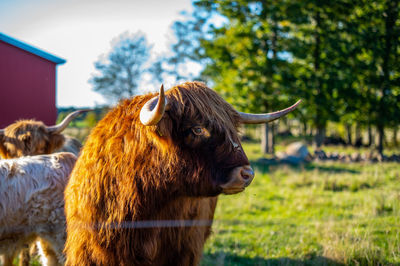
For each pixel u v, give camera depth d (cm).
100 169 222
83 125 700
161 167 212
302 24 1819
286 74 1791
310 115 1867
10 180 271
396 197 578
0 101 586
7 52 596
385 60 1317
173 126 208
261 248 417
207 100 214
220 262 370
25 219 276
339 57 1719
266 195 735
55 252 288
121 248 217
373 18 1363
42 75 674
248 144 2350
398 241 371
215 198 332
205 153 205
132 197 215
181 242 241
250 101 1828
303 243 410
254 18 1891
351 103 1697
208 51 1833
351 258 345
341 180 805
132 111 230
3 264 337
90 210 222
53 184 289
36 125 396
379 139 1503
